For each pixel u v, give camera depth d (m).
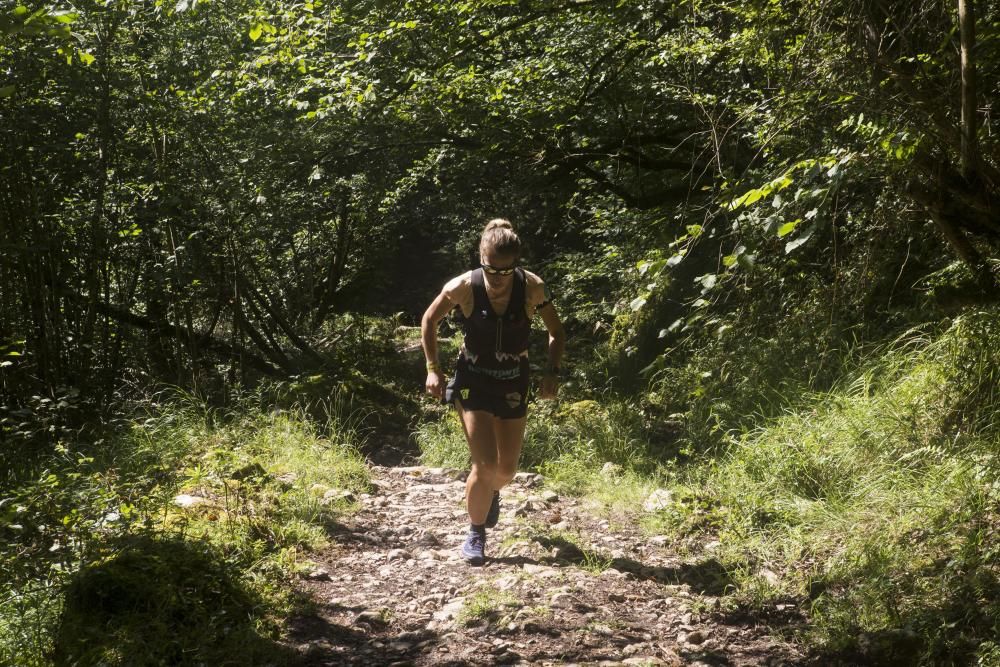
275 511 5.29
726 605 4.28
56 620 3.66
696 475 6.21
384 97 9.91
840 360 7.20
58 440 6.94
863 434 5.63
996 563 3.98
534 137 10.99
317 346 13.07
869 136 4.42
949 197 4.78
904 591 4.05
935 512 4.56
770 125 5.25
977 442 4.98
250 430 7.30
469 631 3.99
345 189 12.14
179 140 9.01
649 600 4.39
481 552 4.86
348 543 5.16
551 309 4.64
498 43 10.84
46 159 7.71
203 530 4.71
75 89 7.70
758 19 5.62
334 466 6.48
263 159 9.91
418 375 11.98
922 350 6.32
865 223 6.74
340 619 4.14
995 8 4.70
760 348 8.16
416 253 20.00
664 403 8.89
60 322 7.86
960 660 3.50
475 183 12.03
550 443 7.34
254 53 9.80
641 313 11.02
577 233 15.48
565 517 5.67
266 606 4.09
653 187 12.81
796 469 5.58
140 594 3.86
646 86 10.28
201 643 3.62
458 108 10.48
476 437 4.55
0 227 7.30
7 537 4.37
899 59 4.38
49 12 3.28
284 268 13.56
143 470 6.05
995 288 6.02
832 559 4.56
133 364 9.24
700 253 10.23
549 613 4.13
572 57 10.49
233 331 9.85
